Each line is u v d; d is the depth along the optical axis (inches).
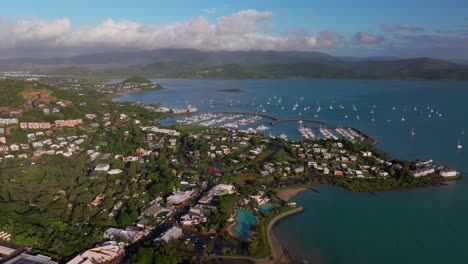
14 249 7696.9
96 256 7544.3
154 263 7283.5
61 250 7691.9
